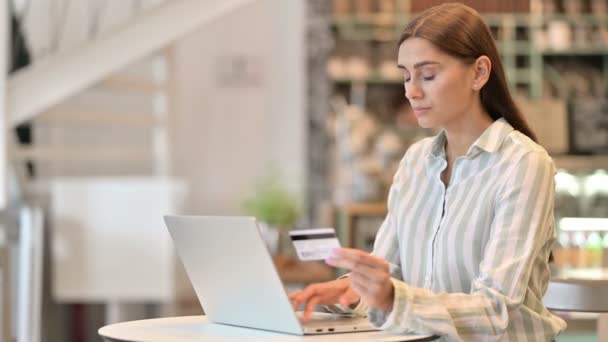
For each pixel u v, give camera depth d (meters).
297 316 2.45
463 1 9.88
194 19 8.24
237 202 10.28
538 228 2.40
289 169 10.30
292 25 10.36
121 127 9.92
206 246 2.46
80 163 9.70
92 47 8.07
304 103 10.20
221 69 10.34
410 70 2.51
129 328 2.51
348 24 10.07
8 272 5.61
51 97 7.97
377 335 2.32
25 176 8.48
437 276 2.57
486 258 2.39
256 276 2.35
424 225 2.65
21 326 6.52
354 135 7.60
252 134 10.34
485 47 2.53
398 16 10.06
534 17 10.05
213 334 2.38
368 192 7.29
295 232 2.34
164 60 8.95
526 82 10.16
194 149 10.27
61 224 7.75
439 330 2.24
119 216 7.75
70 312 8.99
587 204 9.26
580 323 5.42
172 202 7.74
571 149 9.70
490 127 2.56
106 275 7.76
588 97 10.20
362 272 2.22
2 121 7.80
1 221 6.69
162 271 7.75
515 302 2.31
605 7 10.12
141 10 8.97
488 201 2.49
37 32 8.89
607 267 3.61
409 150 2.83
